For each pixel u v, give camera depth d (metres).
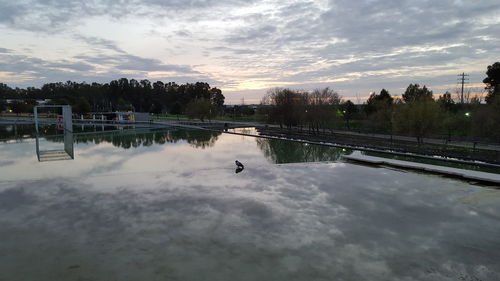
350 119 50.66
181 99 108.69
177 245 5.43
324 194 8.42
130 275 4.48
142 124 49.22
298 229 6.11
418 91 44.66
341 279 4.37
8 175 14.24
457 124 28.53
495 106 22.23
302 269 4.62
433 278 4.41
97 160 18.75
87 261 4.88
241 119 74.44
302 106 39.19
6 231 6.02
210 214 6.93
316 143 23.97
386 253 5.12
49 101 74.56
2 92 104.94
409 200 7.88
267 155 21.31
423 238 5.69
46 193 8.54
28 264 4.80
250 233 5.92
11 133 37.72
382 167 11.85
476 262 4.85
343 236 5.78
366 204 7.57
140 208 7.33
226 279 4.36
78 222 6.48
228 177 10.42
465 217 6.69
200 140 30.34
